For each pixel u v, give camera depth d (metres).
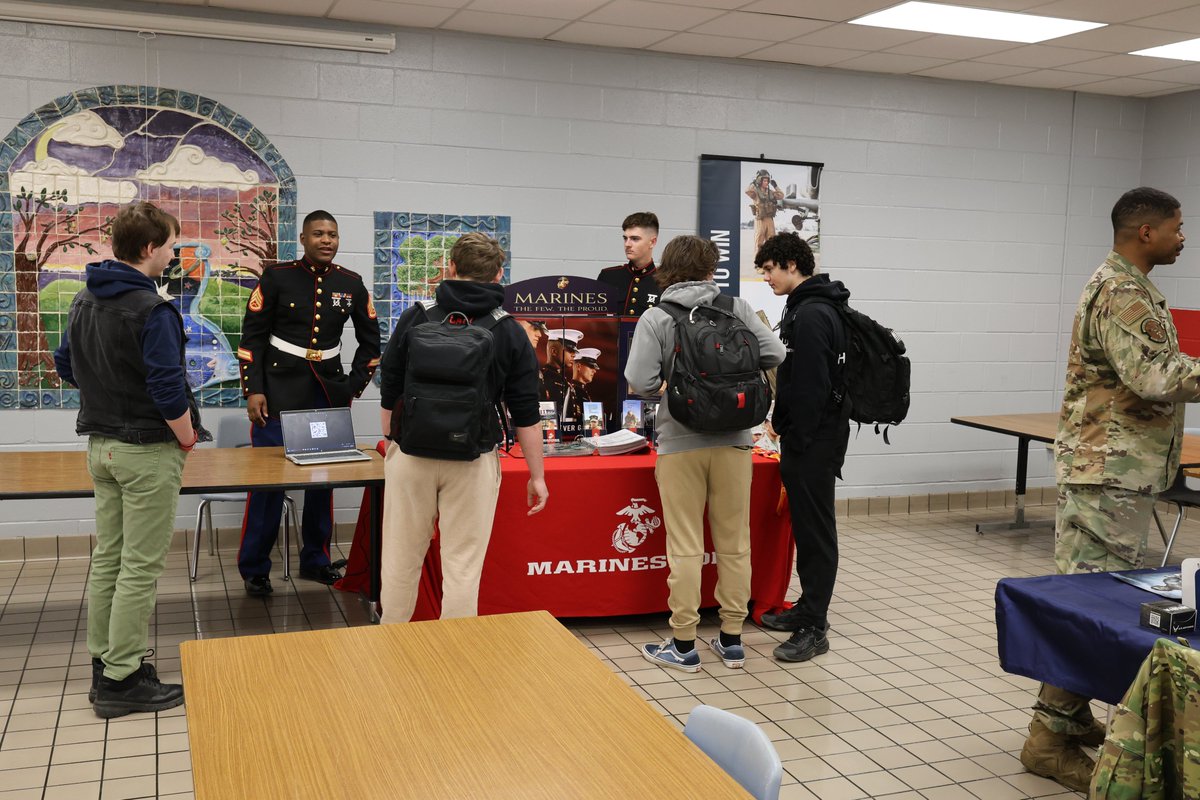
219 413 5.89
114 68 5.55
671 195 6.67
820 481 4.27
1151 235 3.08
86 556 5.72
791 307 4.25
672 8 5.52
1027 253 7.62
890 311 7.30
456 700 1.87
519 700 1.87
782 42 6.25
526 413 3.57
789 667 4.24
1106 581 2.87
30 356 5.57
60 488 3.77
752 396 3.88
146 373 3.41
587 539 4.48
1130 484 3.11
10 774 3.18
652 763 1.63
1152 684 1.98
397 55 6.03
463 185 6.23
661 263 4.11
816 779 3.26
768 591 4.77
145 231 3.40
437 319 3.45
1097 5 5.34
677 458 4.01
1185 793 1.94
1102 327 3.06
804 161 6.95
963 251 7.44
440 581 4.19
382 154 6.06
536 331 4.78
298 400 5.12
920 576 5.72
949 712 3.81
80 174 5.55
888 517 7.28
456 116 6.18
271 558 5.79
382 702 1.86
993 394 7.63
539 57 6.30
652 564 4.59
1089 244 7.80
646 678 4.08
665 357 3.95
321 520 5.30
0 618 4.66
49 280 5.56
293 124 5.88
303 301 5.11
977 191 7.43
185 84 5.67
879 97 7.11
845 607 5.12
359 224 6.06
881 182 7.18
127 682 3.63
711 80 6.68
